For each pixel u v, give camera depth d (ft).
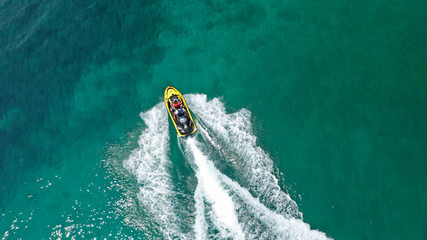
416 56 96.37
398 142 85.97
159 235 85.61
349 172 85.20
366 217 79.51
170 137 98.84
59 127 107.04
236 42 111.14
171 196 90.07
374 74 96.43
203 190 89.30
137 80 110.73
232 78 105.09
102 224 89.40
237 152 92.53
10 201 96.22
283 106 97.96
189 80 107.24
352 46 102.37
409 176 81.51
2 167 102.12
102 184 95.20
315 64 102.12
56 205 93.86
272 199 84.58
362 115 91.56
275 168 88.74
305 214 81.87
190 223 85.71
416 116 88.33
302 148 90.79
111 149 100.48
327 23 108.27
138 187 93.15
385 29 102.63
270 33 110.52
